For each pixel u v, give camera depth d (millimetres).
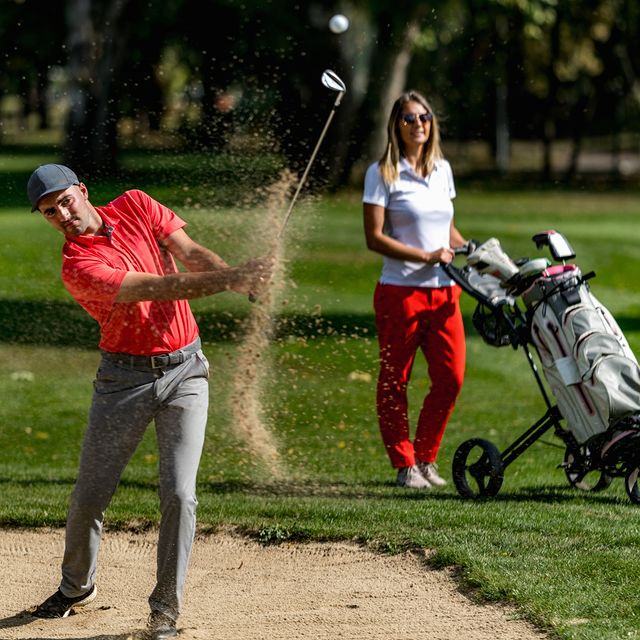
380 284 22938
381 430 23281
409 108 22500
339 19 21344
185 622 15906
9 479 24203
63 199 14422
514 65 120938
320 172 62938
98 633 15484
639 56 124438
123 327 14719
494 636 14883
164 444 14969
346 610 16266
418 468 23484
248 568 18438
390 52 90562
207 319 39500
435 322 22859
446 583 17078
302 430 27672
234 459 24984
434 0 86688
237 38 92312
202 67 92688
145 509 20844
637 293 52938
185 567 14883
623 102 137625
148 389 14867
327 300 45594
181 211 30453
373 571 17906
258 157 32562
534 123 139500
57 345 39719
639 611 15188
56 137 110812
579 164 151000
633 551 17625
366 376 33438
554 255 21281
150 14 90000
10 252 57250
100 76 88250
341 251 58656
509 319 21797
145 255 15102
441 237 22984
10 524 20609
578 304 20672
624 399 19812
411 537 18734
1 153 97312
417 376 37344
